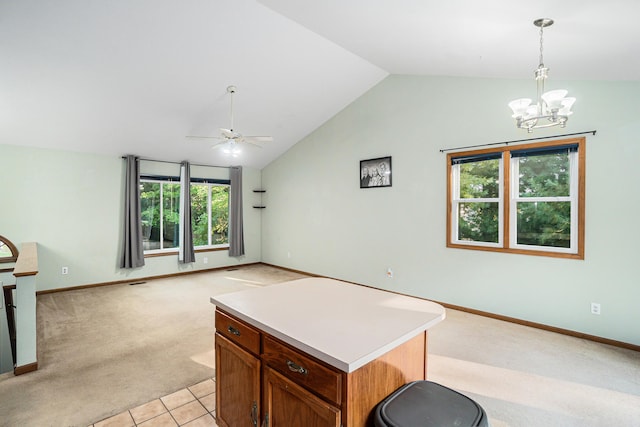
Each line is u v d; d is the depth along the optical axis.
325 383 1.17
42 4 2.74
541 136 3.49
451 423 1.12
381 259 5.05
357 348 1.18
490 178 3.94
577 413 2.13
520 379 2.55
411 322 1.45
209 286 5.55
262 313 1.56
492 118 3.84
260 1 3.00
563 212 3.44
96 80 3.76
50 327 3.68
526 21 2.19
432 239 4.42
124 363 2.84
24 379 2.57
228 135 4.05
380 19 2.75
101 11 2.90
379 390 1.26
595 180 3.18
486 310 3.94
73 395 2.36
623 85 3.02
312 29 3.46
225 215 7.27
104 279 5.58
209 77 4.08
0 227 4.71
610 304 3.13
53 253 5.12
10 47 3.09
